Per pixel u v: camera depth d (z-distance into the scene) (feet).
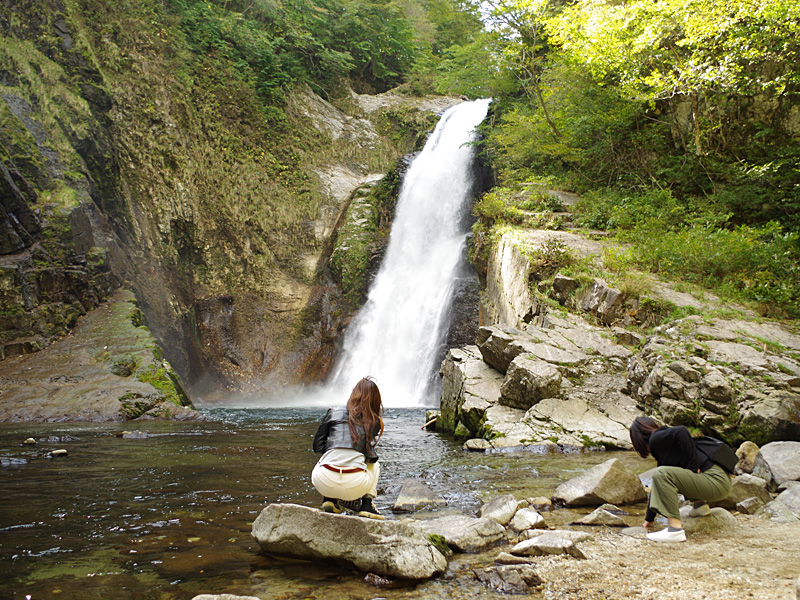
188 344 74.74
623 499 17.25
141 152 76.74
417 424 41.63
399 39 129.59
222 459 24.89
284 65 106.11
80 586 10.28
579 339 35.32
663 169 57.62
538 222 56.44
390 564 10.94
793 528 14.06
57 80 67.77
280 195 91.40
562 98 68.39
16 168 57.67
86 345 52.49
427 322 71.77
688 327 32.60
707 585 10.00
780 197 49.88
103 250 63.87
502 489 19.51
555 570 11.16
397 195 94.53
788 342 30.76
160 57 84.02
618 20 55.11
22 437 31.01
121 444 29.12
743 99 53.52
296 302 84.38
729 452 14.60
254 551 12.60
